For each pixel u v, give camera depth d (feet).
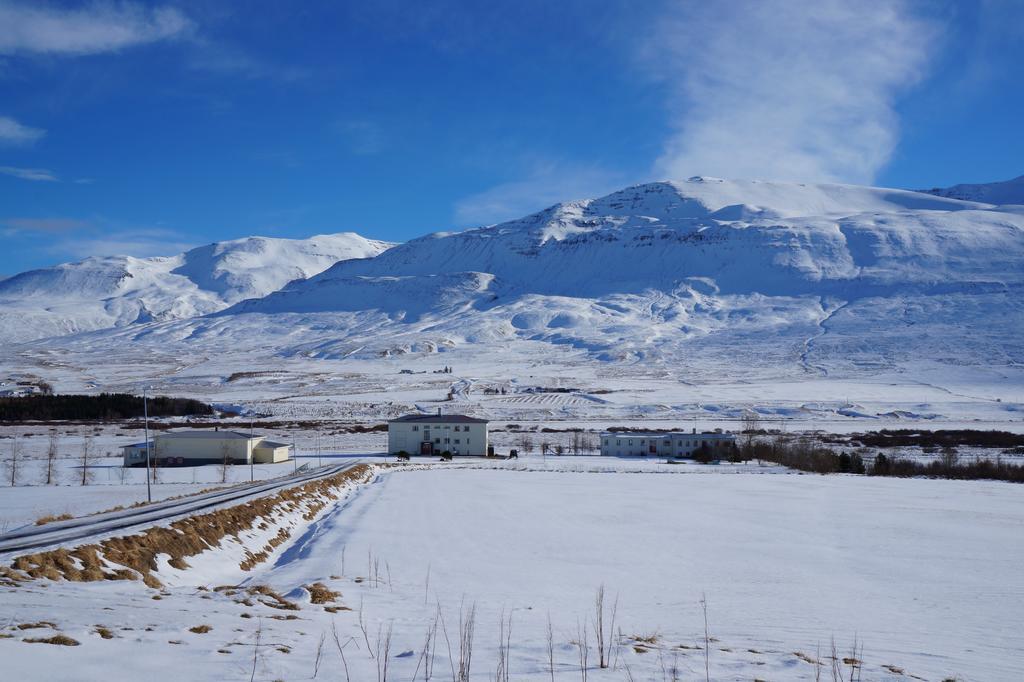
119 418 449.89
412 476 232.32
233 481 211.82
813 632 55.88
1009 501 165.37
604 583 76.84
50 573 58.65
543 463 290.97
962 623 61.52
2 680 27.55
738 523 128.16
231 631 42.16
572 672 38.11
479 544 101.19
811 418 452.35
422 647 43.32
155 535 79.41
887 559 95.14
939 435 355.77
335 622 50.26
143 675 30.78
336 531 110.73
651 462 298.15
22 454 271.28
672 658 43.27
